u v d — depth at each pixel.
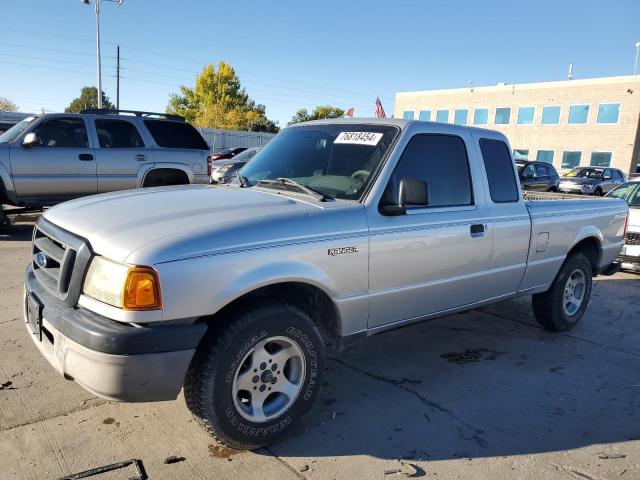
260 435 2.98
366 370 4.25
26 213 10.46
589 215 5.37
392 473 2.90
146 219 2.88
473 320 5.68
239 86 66.44
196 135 10.64
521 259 4.61
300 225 3.08
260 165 4.20
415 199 3.34
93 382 2.55
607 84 37.50
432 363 4.45
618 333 5.48
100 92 33.66
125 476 2.75
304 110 78.75
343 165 3.75
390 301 3.60
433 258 3.80
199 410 2.82
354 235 3.29
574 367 4.52
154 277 2.54
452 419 3.52
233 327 2.80
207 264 2.68
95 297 2.65
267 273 2.88
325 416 3.48
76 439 3.05
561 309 5.27
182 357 2.62
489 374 4.28
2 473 2.71
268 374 3.01
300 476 2.84
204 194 3.53
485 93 44.09
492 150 4.45
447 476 2.91
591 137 38.66
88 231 2.82
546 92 40.62
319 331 3.18
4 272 6.48
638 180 9.37
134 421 3.28
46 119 9.01
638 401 3.93
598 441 3.35
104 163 9.44
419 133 3.84
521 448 3.22
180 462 2.90
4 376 3.74
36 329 2.99
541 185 19.97
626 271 8.35
